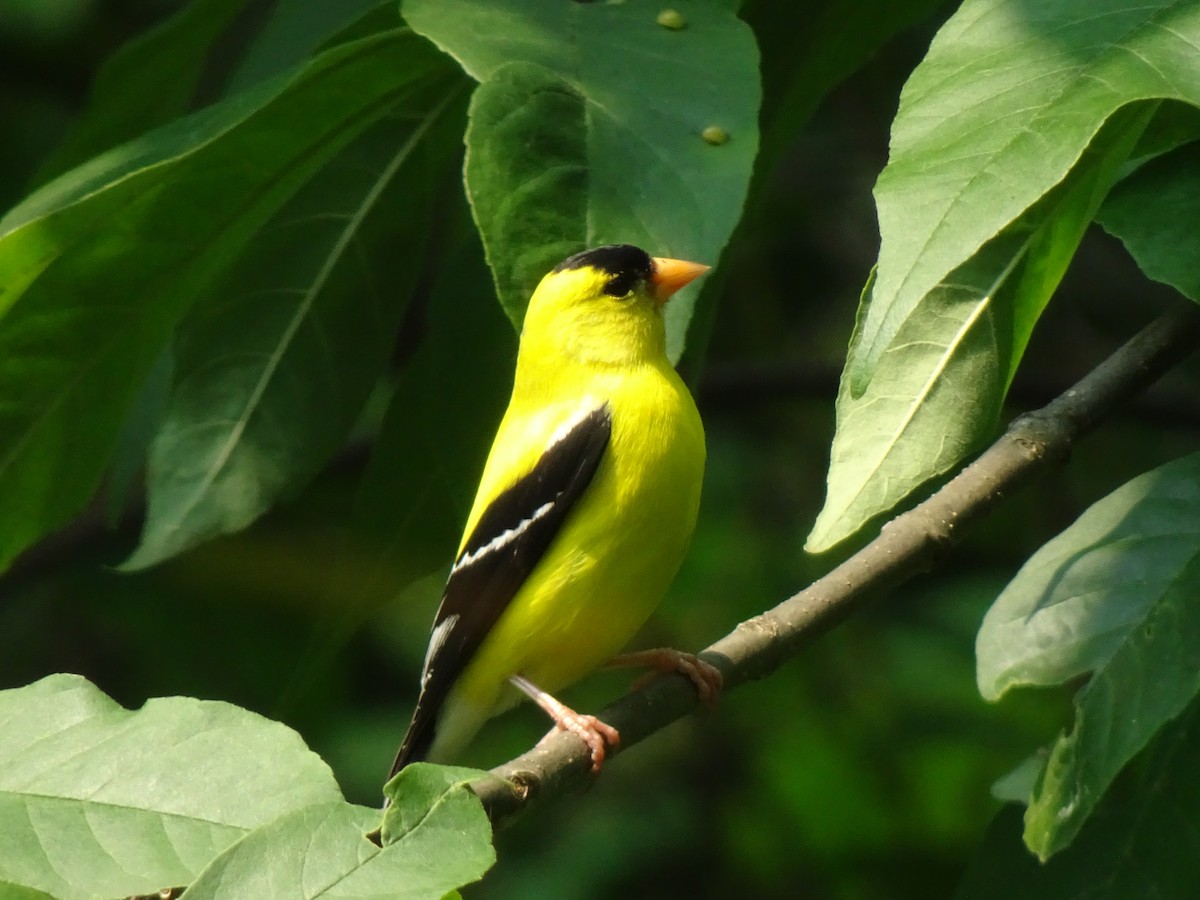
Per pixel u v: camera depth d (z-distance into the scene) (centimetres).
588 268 746
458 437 709
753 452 1352
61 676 437
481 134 479
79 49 1425
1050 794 466
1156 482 518
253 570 1187
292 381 724
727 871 1229
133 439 751
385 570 721
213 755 412
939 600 1216
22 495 657
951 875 1009
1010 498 609
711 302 721
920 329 520
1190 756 522
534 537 721
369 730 1279
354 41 563
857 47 727
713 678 628
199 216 597
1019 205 398
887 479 507
